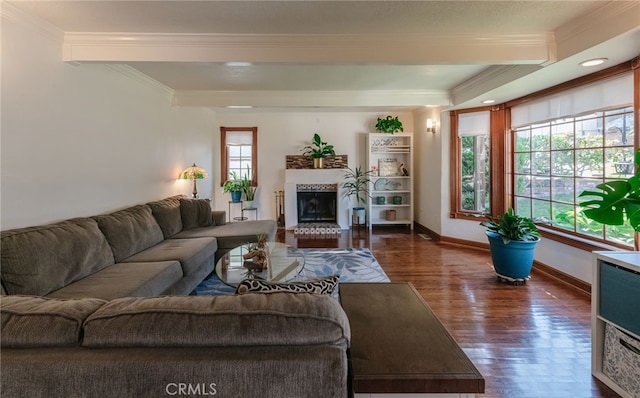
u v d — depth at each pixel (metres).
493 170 4.78
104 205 3.38
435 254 4.78
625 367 1.86
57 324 0.98
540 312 2.88
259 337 0.97
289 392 0.93
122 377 0.91
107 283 2.31
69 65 2.90
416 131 6.71
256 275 2.80
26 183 2.47
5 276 1.99
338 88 4.73
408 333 1.40
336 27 2.75
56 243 2.30
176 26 2.73
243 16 2.55
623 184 1.86
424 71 3.92
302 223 6.80
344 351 0.99
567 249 3.54
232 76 4.11
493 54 2.90
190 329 0.96
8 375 0.91
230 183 6.54
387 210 6.95
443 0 2.31
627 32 2.26
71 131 2.92
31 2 2.30
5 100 2.31
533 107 4.10
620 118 3.00
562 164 3.72
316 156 6.67
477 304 3.05
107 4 2.35
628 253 1.97
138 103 4.02
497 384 1.96
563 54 2.80
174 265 2.79
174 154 4.99
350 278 3.79
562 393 1.89
